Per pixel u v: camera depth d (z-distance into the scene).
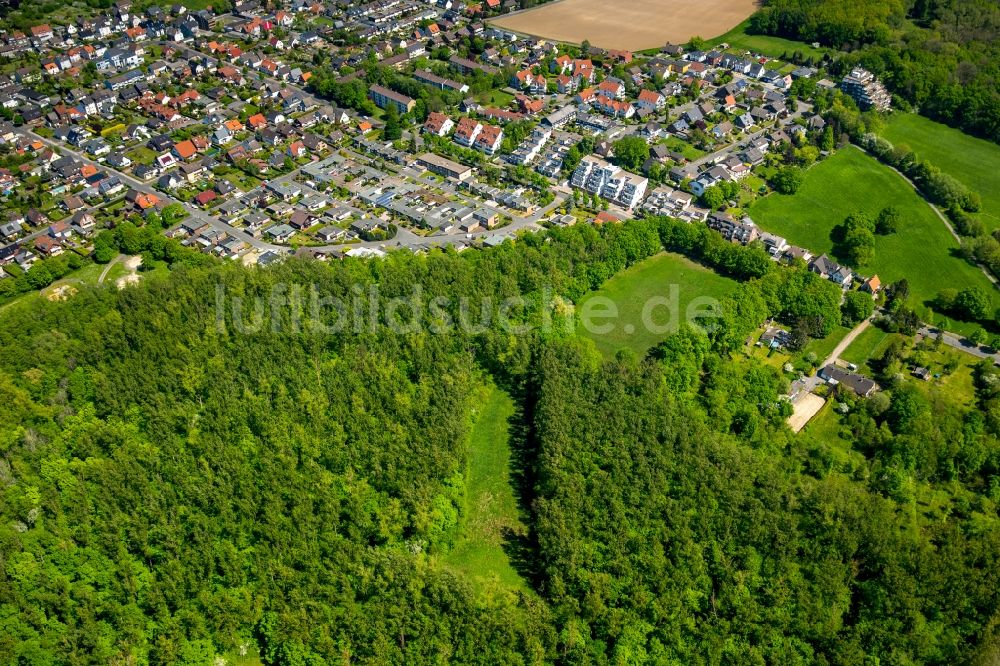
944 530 194.88
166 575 177.75
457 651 167.50
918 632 170.75
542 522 191.25
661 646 169.38
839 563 181.12
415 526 195.38
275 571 180.25
